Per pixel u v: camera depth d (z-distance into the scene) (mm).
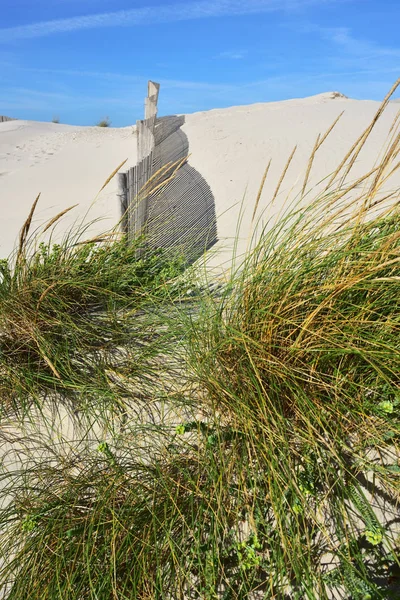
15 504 2125
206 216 5645
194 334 2602
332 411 2162
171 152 6816
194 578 1961
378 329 2287
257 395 2232
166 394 2564
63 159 11906
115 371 2824
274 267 2547
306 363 2326
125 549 1880
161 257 3977
